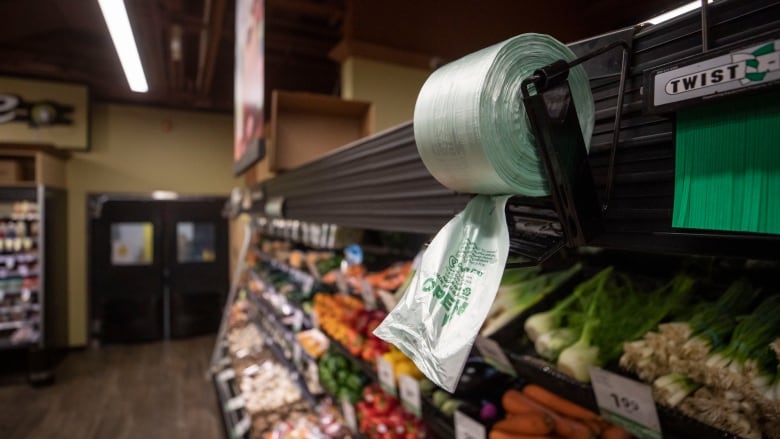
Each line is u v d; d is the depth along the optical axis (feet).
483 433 3.94
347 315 7.55
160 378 16.89
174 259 22.94
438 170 2.07
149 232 22.53
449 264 1.99
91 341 21.15
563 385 3.09
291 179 7.90
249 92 8.44
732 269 3.28
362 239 8.53
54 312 19.01
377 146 4.44
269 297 14.21
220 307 23.68
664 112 1.60
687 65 1.51
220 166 23.76
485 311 1.71
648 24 1.88
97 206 21.34
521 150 1.82
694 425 2.33
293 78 18.89
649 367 2.63
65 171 20.62
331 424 8.82
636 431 2.65
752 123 1.43
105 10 3.99
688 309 2.93
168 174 22.75
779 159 1.36
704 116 1.56
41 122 19.31
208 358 19.36
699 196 1.58
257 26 7.43
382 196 4.33
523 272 4.56
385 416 6.55
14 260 17.52
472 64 1.85
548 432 3.72
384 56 9.36
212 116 23.59
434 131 1.97
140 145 22.16
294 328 11.14
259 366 13.01
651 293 3.25
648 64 1.85
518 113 1.80
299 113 8.56
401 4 9.05
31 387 16.10
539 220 2.14
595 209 1.90
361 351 6.57
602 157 2.05
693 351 2.43
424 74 9.93
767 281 3.04
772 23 1.43
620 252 4.25
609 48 1.80
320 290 10.47
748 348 2.30
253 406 10.48
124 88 20.62
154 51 15.42
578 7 7.20
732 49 1.38
